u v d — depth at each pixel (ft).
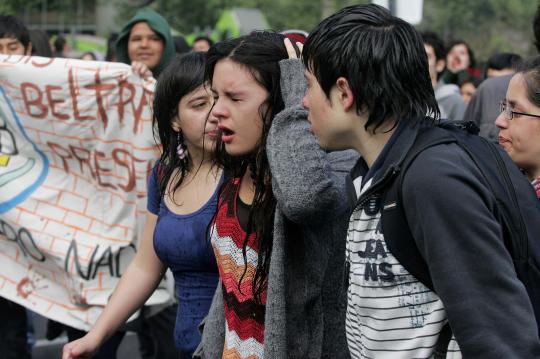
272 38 7.81
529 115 7.98
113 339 13.09
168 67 9.75
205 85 9.44
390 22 6.25
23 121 13.17
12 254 13.33
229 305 8.00
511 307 5.60
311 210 7.11
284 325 7.27
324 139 6.55
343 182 7.39
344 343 7.66
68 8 120.26
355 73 6.16
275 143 7.30
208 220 9.27
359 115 6.31
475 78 27.66
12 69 13.00
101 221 13.15
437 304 6.04
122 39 18.67
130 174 13.02
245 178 8.05
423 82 6.27
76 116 13.03
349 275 6.59
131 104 12.95
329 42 6.26
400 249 6.00
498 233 5.73
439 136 6.09
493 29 92.02
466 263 5.63
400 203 5.96
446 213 5.67
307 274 7.48
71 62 13.01
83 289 13.00
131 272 10.08
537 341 5.60
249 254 7.84
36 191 13.21
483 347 5.54
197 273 9.45
